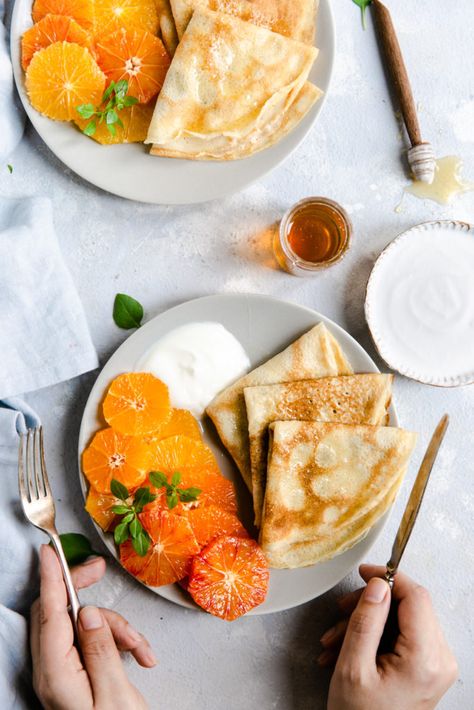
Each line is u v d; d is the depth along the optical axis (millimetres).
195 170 927
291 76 917
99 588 947
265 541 893
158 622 951
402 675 897
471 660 976
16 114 933
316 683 959
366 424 906
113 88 900
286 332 934
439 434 840
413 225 984
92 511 900
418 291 963
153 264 967
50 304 926
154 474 883
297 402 910
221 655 956
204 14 907
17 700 912
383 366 978
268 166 927
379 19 965
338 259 917
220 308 927
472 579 979
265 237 975
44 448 952
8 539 916
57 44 892
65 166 959
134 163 924
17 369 924
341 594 967
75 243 960
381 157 983
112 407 904
